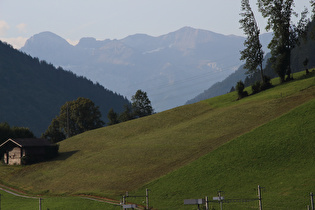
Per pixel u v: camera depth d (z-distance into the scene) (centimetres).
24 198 9119
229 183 7231
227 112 12988
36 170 11844
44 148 13275
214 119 12631
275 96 13062
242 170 7644
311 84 12975
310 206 5662
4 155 13862
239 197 6506
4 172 12388
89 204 7438
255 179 7144
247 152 8388
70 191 9075
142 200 7312
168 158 9788
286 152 7831
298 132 8475
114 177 9344
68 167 11269
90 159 11556
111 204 7225
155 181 8262
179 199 6988
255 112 11938
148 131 13750
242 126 10938
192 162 8838
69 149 13825
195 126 12456
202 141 10556
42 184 10250
